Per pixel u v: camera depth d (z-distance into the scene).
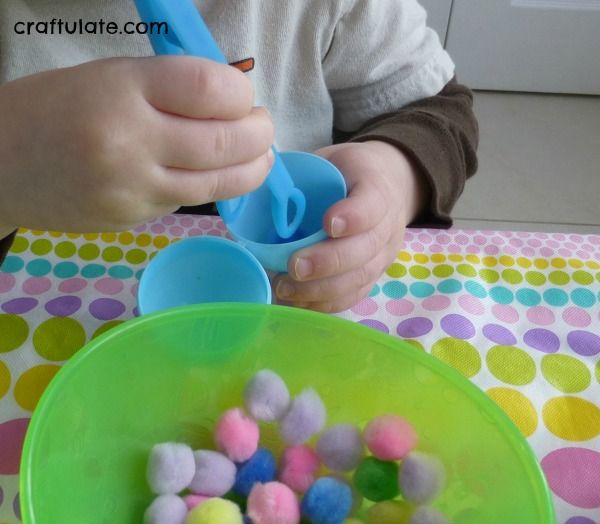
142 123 0.35
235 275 0.47
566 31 1.44
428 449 0.39
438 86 0.80
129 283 0.52
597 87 1.52
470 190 1.26
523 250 0.57
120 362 0.38
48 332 0.47
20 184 0.39
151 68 0.35
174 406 0.41
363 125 0.81
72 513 0.34
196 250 0.47
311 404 0.41
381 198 0.52
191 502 0.38
